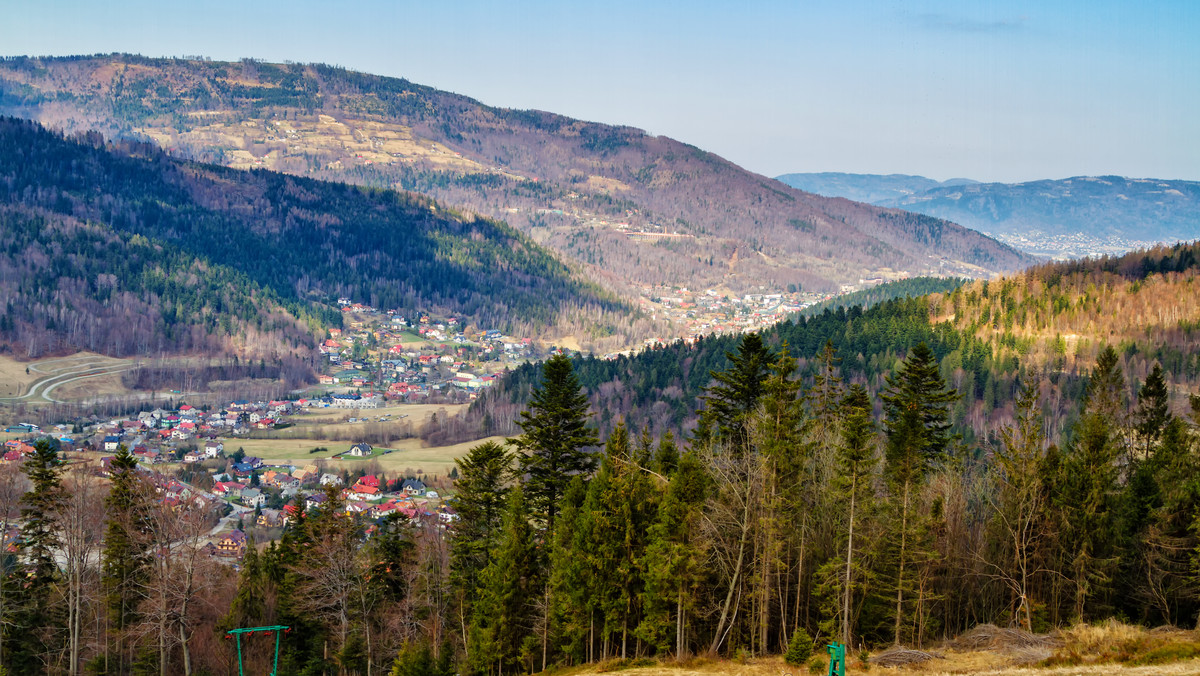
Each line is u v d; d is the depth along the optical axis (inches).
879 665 1439.5
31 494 2352.4
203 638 2513.5
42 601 2383.1
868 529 1776.6
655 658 1748.3
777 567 1769.2
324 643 2475.4
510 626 1951.3
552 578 1903.3
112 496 2415.1
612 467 1904.5
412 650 2071.9
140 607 2325.3
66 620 2436.0
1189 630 1440.7
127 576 2439.7
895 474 1726.1
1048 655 1326.3
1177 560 1712.6
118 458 2442.2
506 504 2165.4
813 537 1892.2
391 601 2541.8
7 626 2278.5
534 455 2172.7
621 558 1852.9
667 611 1740.9
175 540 2516.0
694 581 1726.1
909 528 1681.8
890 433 1969.7
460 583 2253.9
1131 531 1820.9
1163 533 1742.1
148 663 2335.1
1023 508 1856.5
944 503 1843.0
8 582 2271.2
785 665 1557.6
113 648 2440.9
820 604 1765.5
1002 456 1950.1
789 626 1894.7
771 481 1713.8
